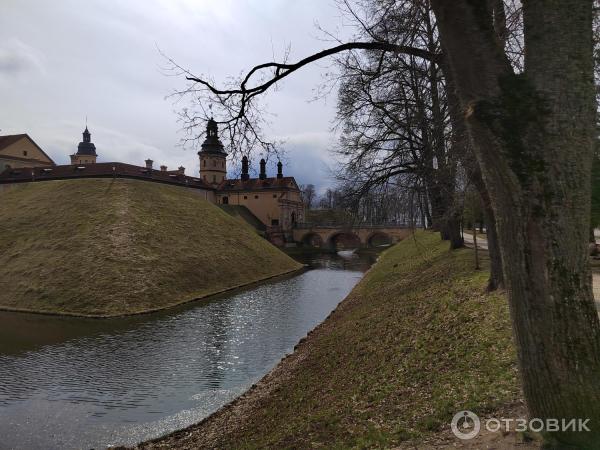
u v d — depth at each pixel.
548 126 2.94
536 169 2.97
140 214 44.59
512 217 3.14
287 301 31.23
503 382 7.14
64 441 11.34
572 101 2.96
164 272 34.91
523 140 2.96
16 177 70.12
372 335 13.94
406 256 35.06
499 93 3.04
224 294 34.69
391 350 11.53
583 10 2.97
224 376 15.90
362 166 17.02
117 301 29.06
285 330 22.64
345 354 13.25
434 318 12.80
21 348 19.95
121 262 34.25
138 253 36.41
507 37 5.76
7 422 12.43
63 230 39.88
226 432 10.62
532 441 4.86
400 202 16.86
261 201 96.50
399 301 17.61
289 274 47.75
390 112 15.49
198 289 34.84
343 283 40.22
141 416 12.70
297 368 14.38
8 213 45.06
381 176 16.73
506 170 3.06
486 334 9.76
